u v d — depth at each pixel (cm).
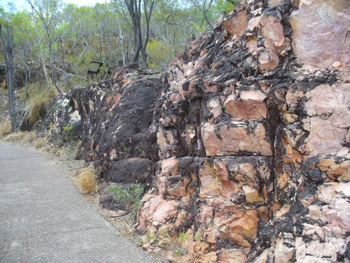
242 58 259
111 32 1188
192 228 279
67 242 297
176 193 316
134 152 426
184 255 264
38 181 482
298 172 214
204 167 267
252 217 235
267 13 244
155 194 348
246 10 284
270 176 235
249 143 241
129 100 473
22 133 848
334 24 212
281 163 227
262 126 237
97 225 336
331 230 171
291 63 228
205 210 258
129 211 362
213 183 265
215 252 240
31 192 434
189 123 315
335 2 210
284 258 183
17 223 337
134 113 448
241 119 246
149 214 322
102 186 436
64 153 621
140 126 439
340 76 203
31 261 262
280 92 222
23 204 391
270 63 240
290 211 207
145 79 486
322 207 182
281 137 227
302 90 211
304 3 221
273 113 233
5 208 377
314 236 177
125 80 548
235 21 292
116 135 444
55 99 833
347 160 185
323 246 169
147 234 303
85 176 455
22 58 1217
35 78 1184
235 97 246
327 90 204
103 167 461
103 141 474
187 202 306
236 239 236
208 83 271
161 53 785
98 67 876
